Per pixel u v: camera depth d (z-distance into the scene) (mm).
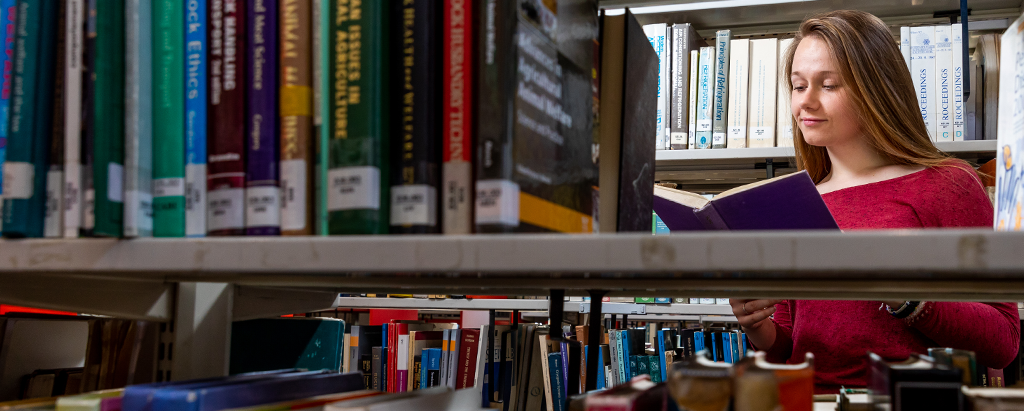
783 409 464
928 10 2037
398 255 476
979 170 1865
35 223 556
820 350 1323
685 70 2086
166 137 573
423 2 533
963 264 383
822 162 1556
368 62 523
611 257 441
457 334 2734
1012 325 1207
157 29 584
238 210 554
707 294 971
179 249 526
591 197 683
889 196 1304
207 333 911
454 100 523
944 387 476
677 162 2119
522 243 455
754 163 2111
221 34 572
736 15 2121
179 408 515
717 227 836
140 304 820
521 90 522
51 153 563
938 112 1917
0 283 694
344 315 4457
